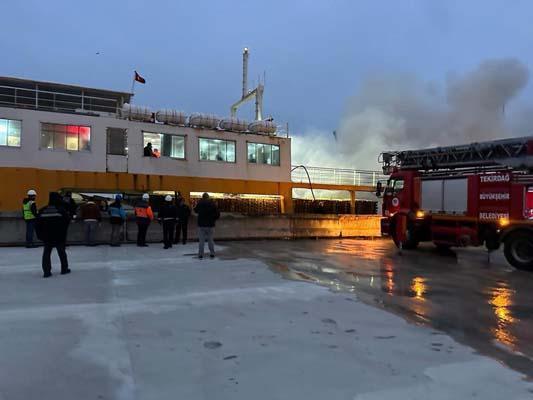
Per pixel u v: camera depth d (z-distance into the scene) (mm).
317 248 15156
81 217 14828
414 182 15070
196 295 7031
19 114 25203
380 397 3516
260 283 8102
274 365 4145
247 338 4922
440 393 3598
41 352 4387
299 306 6402
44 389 3592
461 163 13930
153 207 27047
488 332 5438
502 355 4586
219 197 29328
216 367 4082
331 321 5645
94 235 14977
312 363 4207
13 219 14125
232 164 30328
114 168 27062
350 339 4945
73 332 5043
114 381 3758
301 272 9594
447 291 7969
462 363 4277
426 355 4488
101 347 4562
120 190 26375
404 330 5355
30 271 9086
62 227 8680
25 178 24000
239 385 3709
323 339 4922
